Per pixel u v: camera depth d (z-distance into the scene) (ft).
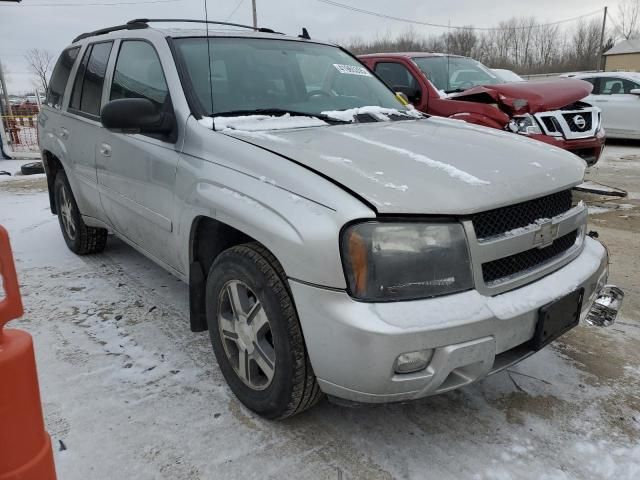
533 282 7.16
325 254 6.13
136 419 7.84
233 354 8.13
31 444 3.57
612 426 7.78
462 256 6.40
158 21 11.58
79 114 13.02
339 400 6.70
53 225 18.84
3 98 45.52
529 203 7.20
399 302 6.11
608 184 25.93
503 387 8.77
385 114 10.41
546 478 6.76
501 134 9.62
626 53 137.59
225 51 10.28
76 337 10.29
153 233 9.97
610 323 8.63
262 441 7.40
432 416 7.99
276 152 7.36
